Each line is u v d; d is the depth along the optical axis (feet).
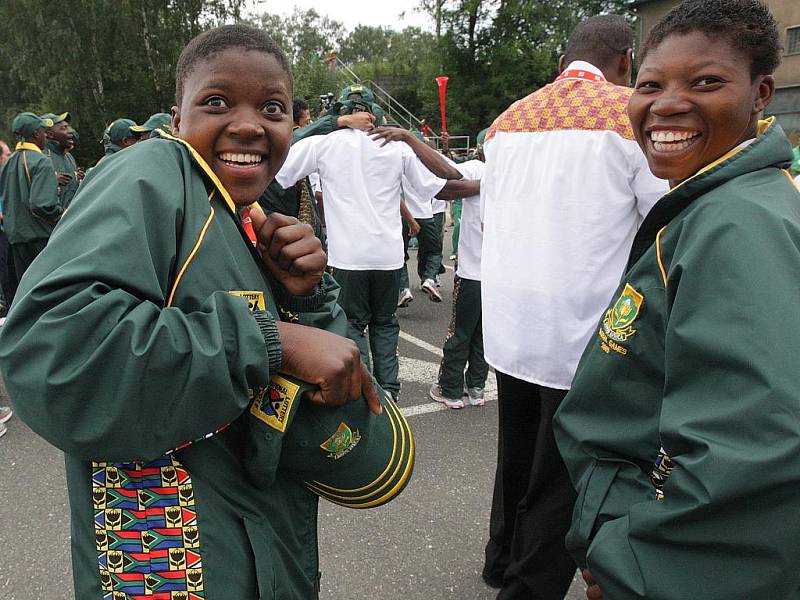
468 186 12.07
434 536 8.84
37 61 73.77
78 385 2.78
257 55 3.51
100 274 2.88
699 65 3.73
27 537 8.82
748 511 2.86
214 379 2.95
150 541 3.26
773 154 3.66
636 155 5.82
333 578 7.96
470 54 101.65
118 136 18.43
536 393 7.06
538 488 6.47
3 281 20.26
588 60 6.81
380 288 12.69
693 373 3.21
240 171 3.58
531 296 6.42
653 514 3.22
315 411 3.49
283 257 3.76
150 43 74.95
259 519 3.53
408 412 13.32
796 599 3.21
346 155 11.98
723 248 3.22
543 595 6.54
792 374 2.85
